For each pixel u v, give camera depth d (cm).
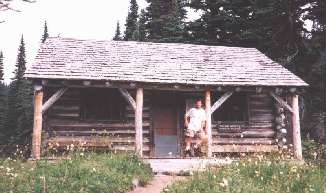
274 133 1792
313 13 2147
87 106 1672
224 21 2580
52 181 939
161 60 1739
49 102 1461
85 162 1113
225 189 855
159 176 1234
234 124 1759
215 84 1573
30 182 923
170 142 1742
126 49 1812
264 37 2348
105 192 957
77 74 1501
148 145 1702
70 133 1633
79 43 1806
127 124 1681
